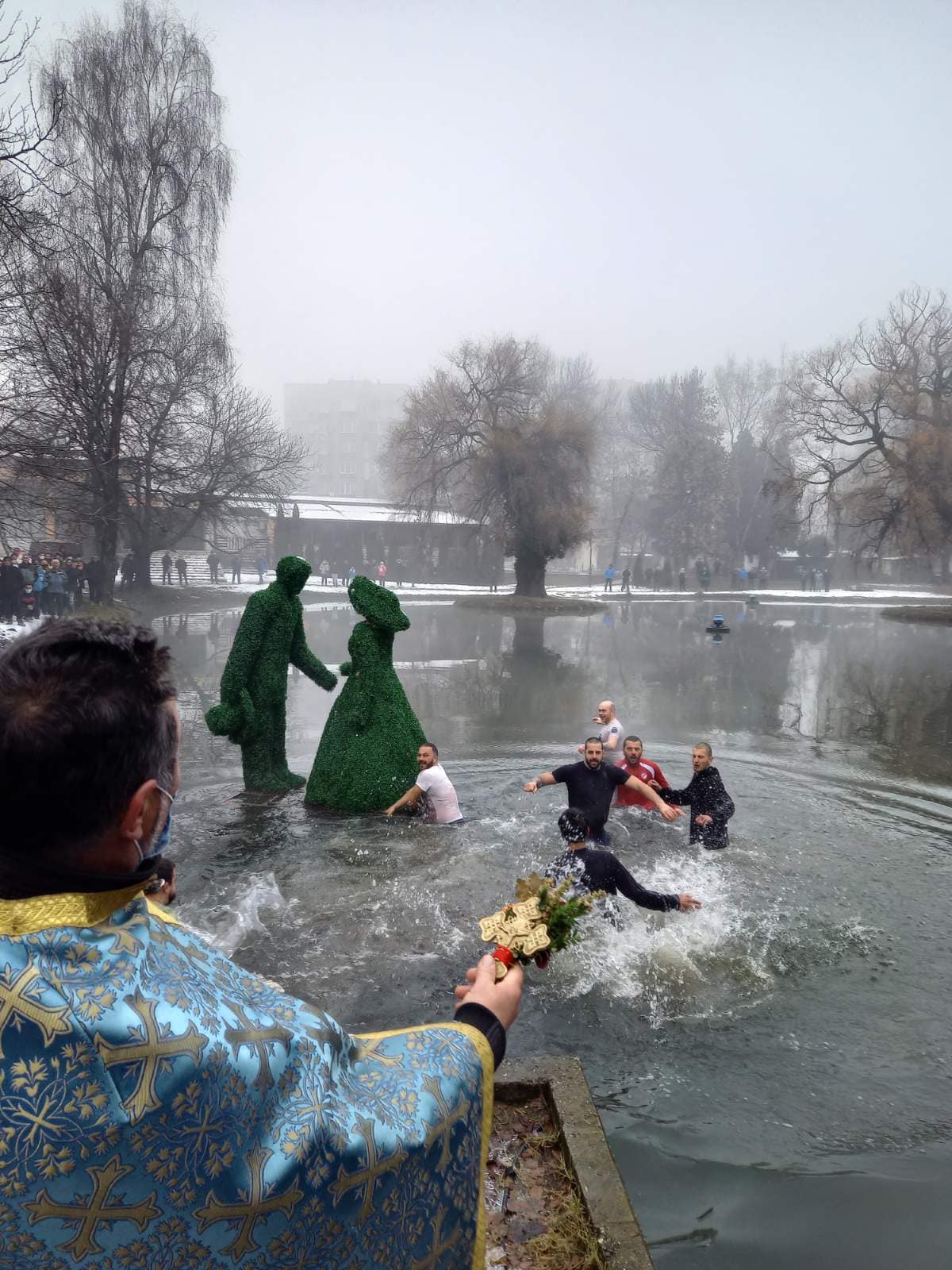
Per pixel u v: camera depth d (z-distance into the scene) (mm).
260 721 9070
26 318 22219
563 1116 3291
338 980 4945
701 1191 3361
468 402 39500
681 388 63344
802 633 29375
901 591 57750
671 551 61594
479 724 13234
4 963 911
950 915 6078
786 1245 3092
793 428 60562
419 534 49656
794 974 5156
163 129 27703
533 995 4824
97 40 26859
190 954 1057
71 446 24859
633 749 8625
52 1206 865
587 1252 2717
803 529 66438
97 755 977
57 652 1029
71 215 25312
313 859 6914
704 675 18891
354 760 8344
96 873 987
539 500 38812
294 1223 951
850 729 13289
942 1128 3771
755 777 10266
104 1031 884
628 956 5301
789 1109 3883
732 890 6516
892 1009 4770
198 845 7273
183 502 31938
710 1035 4477
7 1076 870
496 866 6762
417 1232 1106
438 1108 1156
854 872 6945
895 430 44500
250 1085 948
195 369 29734
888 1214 3244
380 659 8594
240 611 31953
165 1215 893
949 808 9023
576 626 30766
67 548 32781
